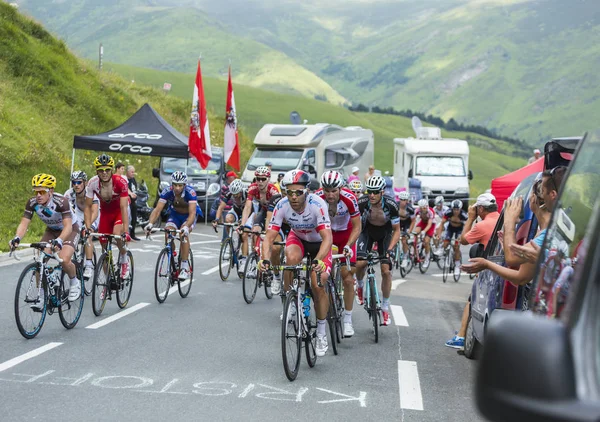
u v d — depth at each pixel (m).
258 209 11.82
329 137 25.70
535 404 1.48
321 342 7.04
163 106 40.81
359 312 10.48
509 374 1.52
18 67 28.48
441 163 28.27
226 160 24.30
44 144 23.58
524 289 5.63
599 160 3.19
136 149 20.05
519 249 4.64
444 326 9.70
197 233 20.78
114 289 9.30
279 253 10.66
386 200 8.97
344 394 5.93
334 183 7.83
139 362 6.71
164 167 25.12
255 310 9.88
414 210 16.27
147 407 5.33
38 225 18.59
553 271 2.78
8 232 17.06
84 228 9.10
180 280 10.52
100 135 20.28
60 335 7.81
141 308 9.66
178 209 10.53
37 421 4.92
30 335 7.59
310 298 6.97
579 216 3.22
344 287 8.22
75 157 25.48
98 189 9.24
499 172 134.38
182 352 7.19
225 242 12.46
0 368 6.33
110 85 35.47
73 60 33.91
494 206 10.25
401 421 5.25
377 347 8.04
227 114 24.03
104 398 5.52
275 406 5.49
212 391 5.84
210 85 106.69
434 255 17.52
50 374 6.18
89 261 9.33
